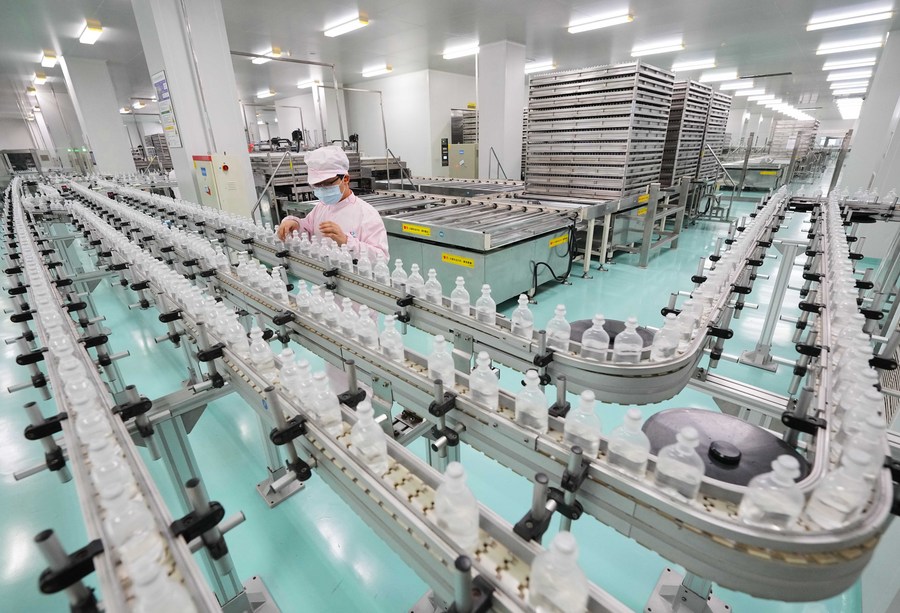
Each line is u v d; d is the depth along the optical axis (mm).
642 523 773
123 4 4488
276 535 1600
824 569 635
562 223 3758
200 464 1943
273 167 5109
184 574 634
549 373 1240
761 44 6477
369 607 1362
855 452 667
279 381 1118
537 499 672
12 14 4668
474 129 7984
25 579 1488
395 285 1732
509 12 4879
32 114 13602
